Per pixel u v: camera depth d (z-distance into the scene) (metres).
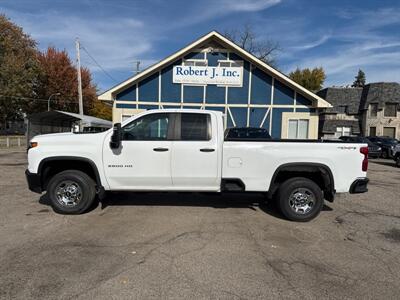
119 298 3.15
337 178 5.80
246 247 4.52
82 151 5.80
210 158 5.82
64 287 3.33
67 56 48.84
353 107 39.00
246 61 16.08
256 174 5.85
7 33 44.38
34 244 4.48
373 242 4.86
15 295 3.16
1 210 6.19
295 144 5.79
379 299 3.24
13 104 40.31
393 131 36.06
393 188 9.80
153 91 16.08
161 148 5.79
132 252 4.25
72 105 50.28
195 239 4.78
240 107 16.14
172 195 7.64
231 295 3.26
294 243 4.74
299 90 15.83
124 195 7.57
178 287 3.38
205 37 15.66
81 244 4.50
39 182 5.92
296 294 3.30
